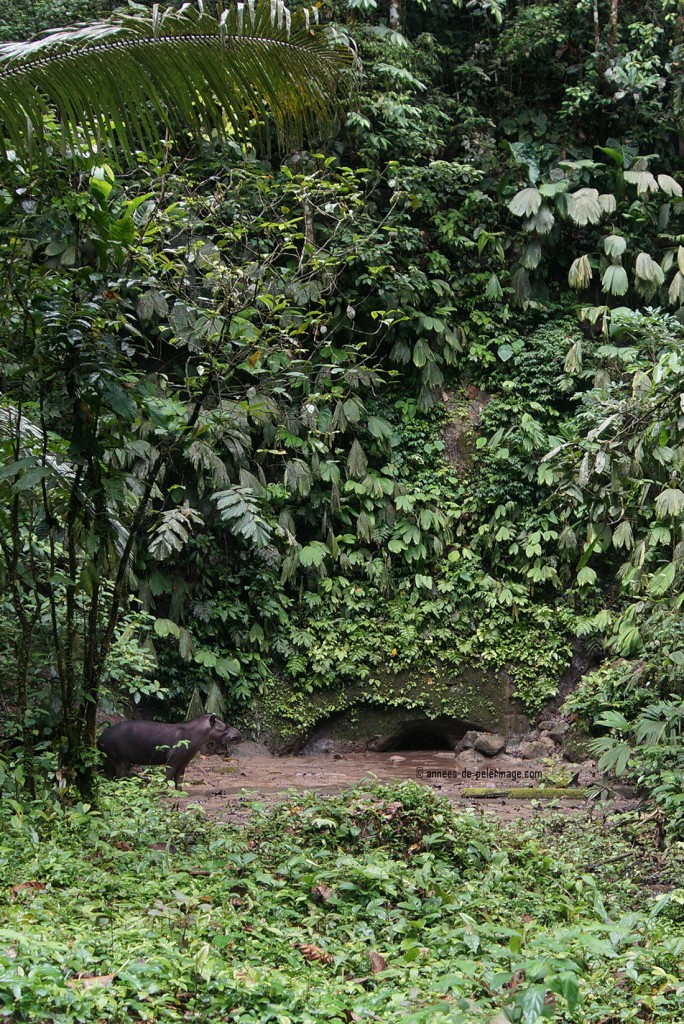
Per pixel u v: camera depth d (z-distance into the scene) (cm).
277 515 1255
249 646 1242
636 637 863
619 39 1435
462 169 1336
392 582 1292
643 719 834
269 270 938
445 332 1333
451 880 531
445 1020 316
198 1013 341
